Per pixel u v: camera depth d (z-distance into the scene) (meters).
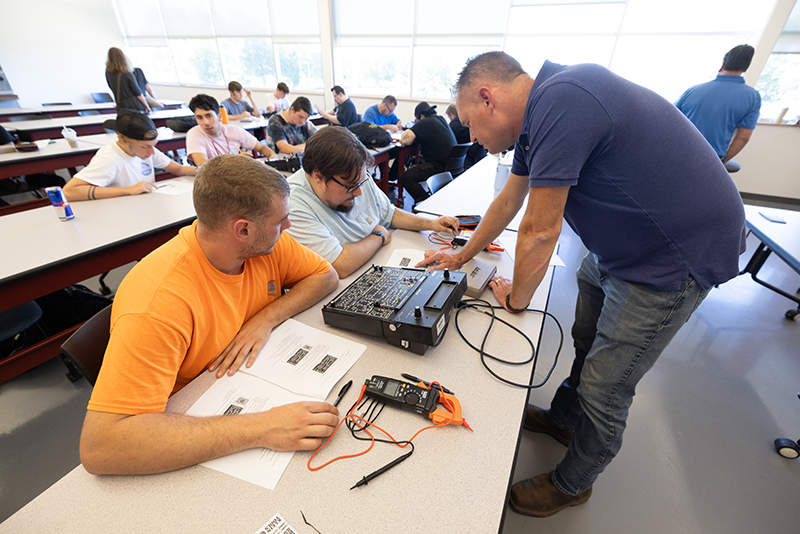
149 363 0.65
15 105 6.52
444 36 5.57
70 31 6.99
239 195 0.69
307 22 6.34
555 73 0.76
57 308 1.65
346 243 1.36
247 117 4.73
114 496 0.57
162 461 0.59
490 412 0.72
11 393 1.58
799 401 1.64
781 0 3.57
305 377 0.79
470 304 1.06
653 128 0.70
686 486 1.29
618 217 0.78
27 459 1.33
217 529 0.53
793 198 4.13
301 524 0.53
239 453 0.64
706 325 2.12
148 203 1.91
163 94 8.55
